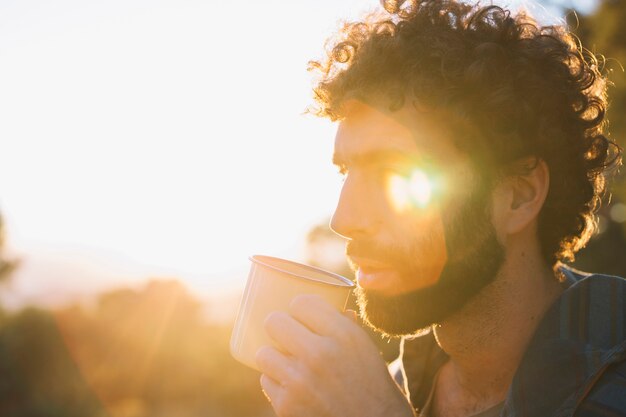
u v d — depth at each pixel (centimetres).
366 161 138
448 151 136
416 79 137
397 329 136
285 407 133
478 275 135
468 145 136
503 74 142
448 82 137
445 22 148
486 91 139
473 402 153
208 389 3044
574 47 165
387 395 131
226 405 3005
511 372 143
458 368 155
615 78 625
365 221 136
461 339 143
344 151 142
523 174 141
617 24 634
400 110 137
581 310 129
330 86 150
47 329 2655
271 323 136
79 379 2708
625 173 561
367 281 137
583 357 123
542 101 145
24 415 2562
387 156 136
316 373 132
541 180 144
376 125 138
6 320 2636
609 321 126
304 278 139
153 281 3069
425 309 135
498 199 139
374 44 145
